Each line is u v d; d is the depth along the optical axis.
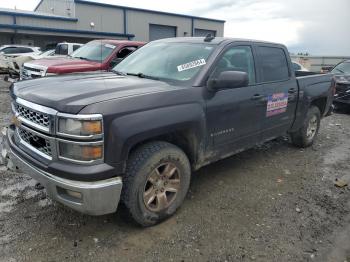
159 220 3.45
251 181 4.62
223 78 3.63
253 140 4.61
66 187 2.80
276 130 5.10
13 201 3.76
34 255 2.89
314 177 4.90
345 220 3.73
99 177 2.80
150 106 3.13
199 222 3.52
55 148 2.86
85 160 2.79
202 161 3.86
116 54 8.88
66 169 2.79
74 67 8.10
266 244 3.21
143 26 34.97
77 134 2.74
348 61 11.59
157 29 36.44
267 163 5.38
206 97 3.70
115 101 2.91
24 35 28.48
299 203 4.05
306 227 3.54
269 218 3.67
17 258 2.85
